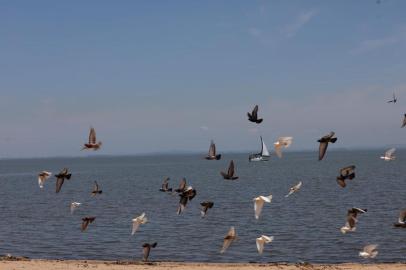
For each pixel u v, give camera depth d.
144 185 113.50
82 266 29.41
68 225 52.59
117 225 51.84
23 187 118.31
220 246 40.00
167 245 40.97
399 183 94.81
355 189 85.56
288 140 16.25
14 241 43.81
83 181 136.25
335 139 15.73
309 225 48.84
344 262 34.22
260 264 31.30
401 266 30.41
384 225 47.03
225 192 89.00
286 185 101.81
